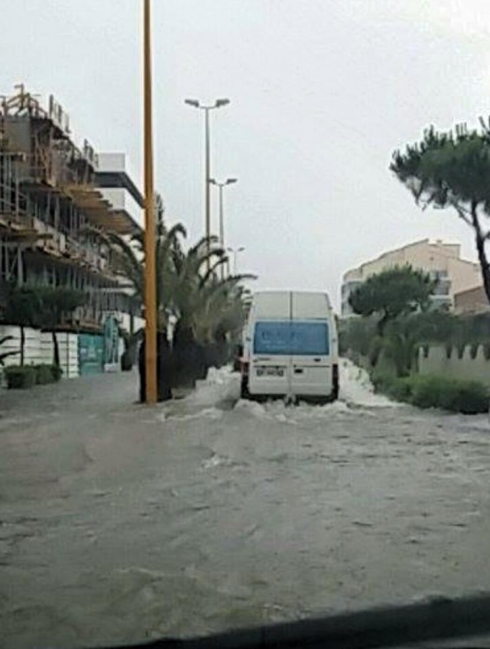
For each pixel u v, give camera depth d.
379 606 6.98
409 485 12.33
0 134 46.03
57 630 6.57
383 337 38.22
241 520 10.11
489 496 11.48
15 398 30.84
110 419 21.98
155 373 27.05
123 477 13.12
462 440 17.42
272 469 13.80
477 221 27.53
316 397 25.55
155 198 31.27
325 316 25.67
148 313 26.86
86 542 9.14
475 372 28.27
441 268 71.12
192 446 16.59
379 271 56.66
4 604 7.16
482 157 26.62
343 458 14.98
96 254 64.44
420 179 27.94
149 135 26.67
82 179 62.53
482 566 8.21
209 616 6.82
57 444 17.14
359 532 9.53
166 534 9.47
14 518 10.32
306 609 6.95
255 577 7.84
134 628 6.58
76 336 54.31
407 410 24.02
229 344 53.69
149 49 26.66
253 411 23.59
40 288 44.28
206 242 34.84
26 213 48.72
